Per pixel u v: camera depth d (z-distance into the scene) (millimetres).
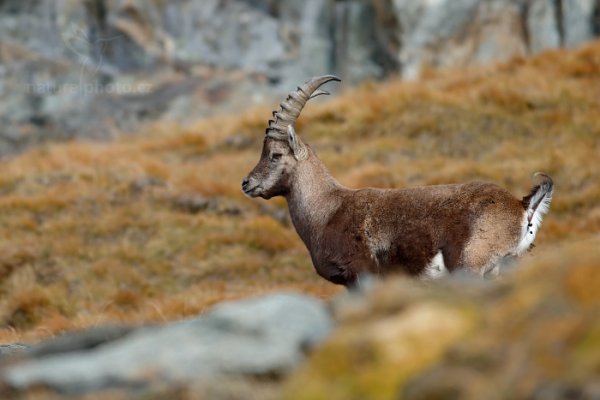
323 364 12109
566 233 51125
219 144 78875
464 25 118750
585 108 71562
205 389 12266
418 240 26109
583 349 10852
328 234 28172
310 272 52469
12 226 58094
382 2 121062
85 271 52531
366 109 76625
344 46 126750
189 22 132875
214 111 116312
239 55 131875
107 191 63094
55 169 70188
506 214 25453
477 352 11539
